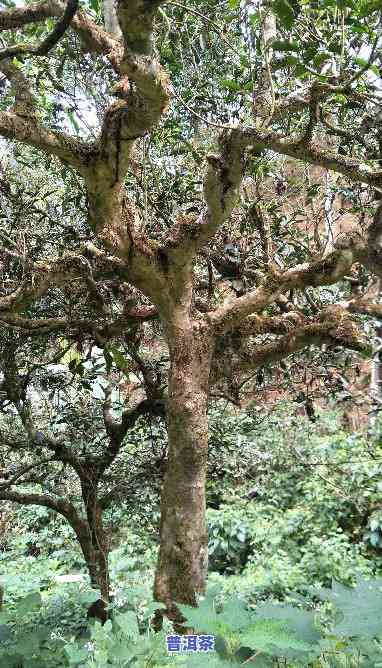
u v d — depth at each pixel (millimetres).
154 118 1776
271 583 5082
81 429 3615
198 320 2582
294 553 5879
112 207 2168
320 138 2883
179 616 2445
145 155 2881
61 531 6027
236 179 2146
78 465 3316
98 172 2010
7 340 3115
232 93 2840
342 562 5316
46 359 3721
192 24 2902
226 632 1629
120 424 3359
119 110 1866
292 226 3773
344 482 6172
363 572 5254
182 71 2918
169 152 3203
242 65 2383
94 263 2635
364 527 6039
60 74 2695
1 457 3797
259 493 6656
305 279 2555
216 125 2012
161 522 2604
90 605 3234
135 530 4883
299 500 6551
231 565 6238
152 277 2395
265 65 2107
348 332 2684
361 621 1665
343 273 2523
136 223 2314
